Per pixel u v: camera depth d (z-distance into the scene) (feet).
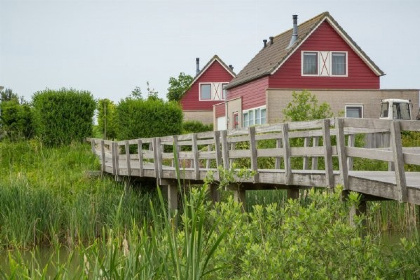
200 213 14.96
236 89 125.08
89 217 49.98
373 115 100.99
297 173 34.88
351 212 29.43
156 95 148.97
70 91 83.92
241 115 119.55
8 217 48.75
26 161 71.05
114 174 63.05
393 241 40.45
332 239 21.97
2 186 53.11
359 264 21.57
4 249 46.70
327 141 31.12
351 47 109.81
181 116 89.30
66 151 77.46
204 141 45.88
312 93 99.76
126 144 60.49
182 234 19.99
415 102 101.40
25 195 50.93
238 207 23.65
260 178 38.86
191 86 163.12
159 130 87.61
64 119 82.48
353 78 110.22
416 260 27.07
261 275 21.07
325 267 21.66
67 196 58.03
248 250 20.93
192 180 50.60
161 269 16.05
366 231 29.40
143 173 57.67
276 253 22.33
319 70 109.29
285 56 107.34
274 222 23.86
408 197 25.76
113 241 17.97
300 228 22.06
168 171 52.19
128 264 17.22
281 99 98.99
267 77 107.86
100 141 68.74
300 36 110.42
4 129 85.25
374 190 27.91
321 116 62.69
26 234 48.11
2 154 71.87
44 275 15.69
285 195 53.67
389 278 23.30
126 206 51.75
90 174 65.10
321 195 23.61
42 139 81.82
